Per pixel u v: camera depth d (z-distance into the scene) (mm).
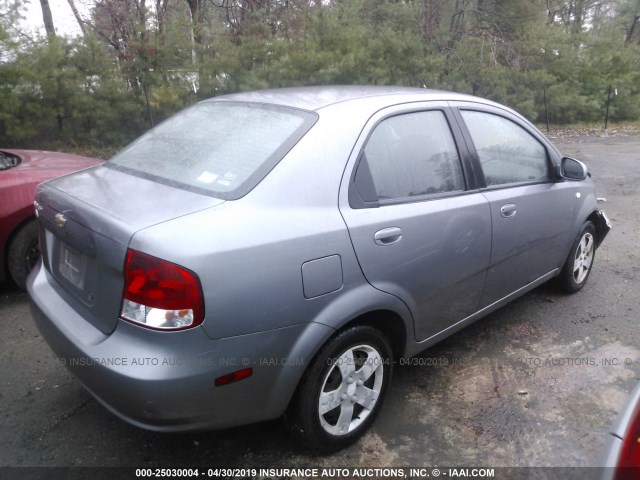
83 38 10984
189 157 2770
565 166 4090
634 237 6438
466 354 3773
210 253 2180
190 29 12648
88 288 2484
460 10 19344
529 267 3910
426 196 3035
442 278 3090
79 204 2492
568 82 19094
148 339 2193
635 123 19422
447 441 2926
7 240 4219
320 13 14586
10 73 9531
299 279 2389
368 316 2775
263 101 3062
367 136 2816
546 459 2816
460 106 3424
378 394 2918
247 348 2297
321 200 2545
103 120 10805
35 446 2801
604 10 28344
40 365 3504
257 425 3000
